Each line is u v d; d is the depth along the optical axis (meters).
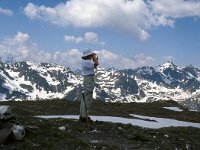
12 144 13.77
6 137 13.77
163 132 20.69
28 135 15.02
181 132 21.86
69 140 15.23
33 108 34.97
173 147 17.19
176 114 45.03
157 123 30.69
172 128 23.28
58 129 16.78
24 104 37.28
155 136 19.17
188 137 20.39
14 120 15.57
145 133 19.47
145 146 16.53
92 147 14.96
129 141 17.11
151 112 44.56
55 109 36.03
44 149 13.75
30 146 13.74
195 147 18.02
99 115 34.56
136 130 19.70
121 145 16.09
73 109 37.22
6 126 14.76
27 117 20.03
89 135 17.25
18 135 14.27
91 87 19.64
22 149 13.38
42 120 19.50
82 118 19.94
